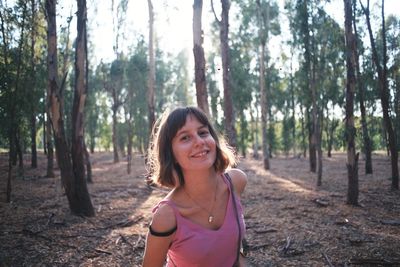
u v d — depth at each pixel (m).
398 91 21.03
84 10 9.18
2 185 15.45
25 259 6.31
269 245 6.96
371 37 13.88
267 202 11.38
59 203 11.07
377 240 7.10
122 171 22.73
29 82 13.45
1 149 36.25
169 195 1.59
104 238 7.56
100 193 13.67
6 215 9.36
